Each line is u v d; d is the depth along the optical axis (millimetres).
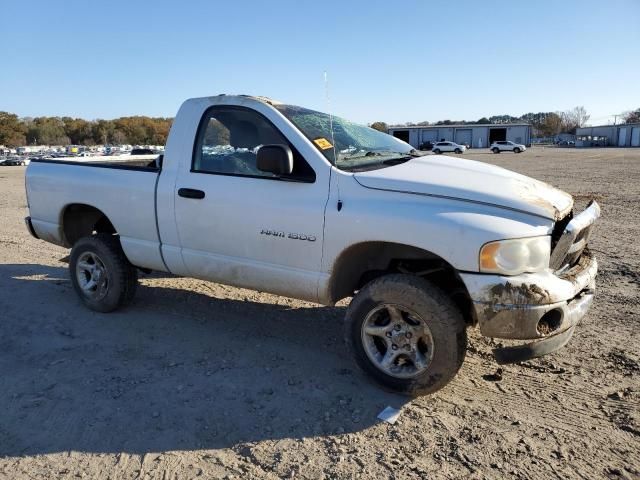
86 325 5055
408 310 3562
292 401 3672
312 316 5328
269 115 4180
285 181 4039
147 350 4508
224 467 2998
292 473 2934
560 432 3301
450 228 3381
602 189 16969
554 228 3510
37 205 5664
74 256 5402
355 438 3250
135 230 4902
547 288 3285
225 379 3988
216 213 4336
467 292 3551
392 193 3662
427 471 2943
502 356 3482
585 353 4383
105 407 3596
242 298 5863
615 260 7332
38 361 4305
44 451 3133
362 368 3840
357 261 3979
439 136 88312
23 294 5965
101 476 2920
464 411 3543
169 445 3191
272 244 4090
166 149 4723
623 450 3119
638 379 3943
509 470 2949
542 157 45219
